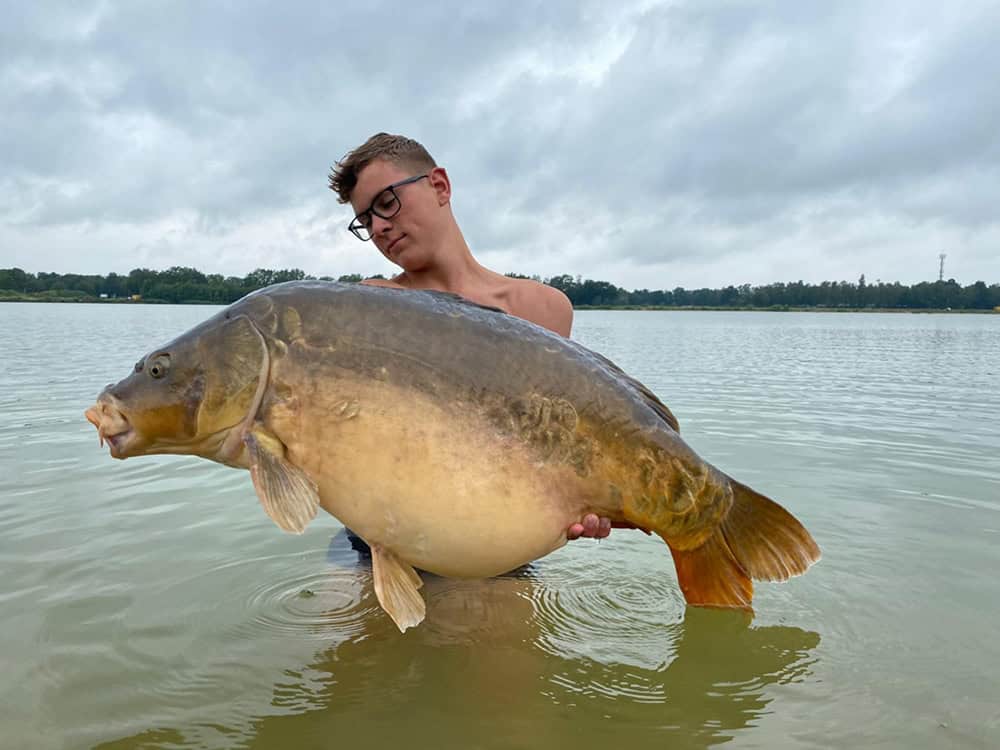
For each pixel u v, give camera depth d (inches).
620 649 45.0
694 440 100.3
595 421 41.1
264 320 39.9
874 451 93.5
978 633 45.6
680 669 42.4
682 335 457.7
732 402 140.0
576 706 38.5
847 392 158.7
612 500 42.0
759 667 42.3
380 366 39.1
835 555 57.4
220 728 36.1
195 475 81.1
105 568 54.9
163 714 37.2
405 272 60.9
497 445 39.7
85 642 43.9
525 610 50.4
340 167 57.7
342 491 39.6
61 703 37.8
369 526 40.1
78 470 82.8
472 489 39.4
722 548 44.2
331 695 39.3
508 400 40.1
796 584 52.6
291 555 58.1
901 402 141.7
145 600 49.9
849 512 67.6
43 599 49.5
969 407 135.0
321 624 47.3
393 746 34.9
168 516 66.9
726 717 37.3
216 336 39.9
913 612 48.4
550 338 42.7
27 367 187.2
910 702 38.2
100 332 343.6
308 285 41.5
